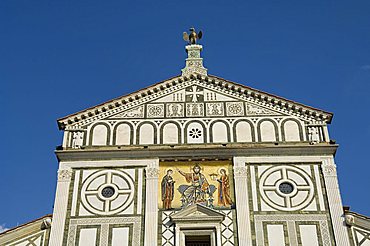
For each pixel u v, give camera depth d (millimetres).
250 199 29844
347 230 28812
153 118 33031
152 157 31422
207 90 34125
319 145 31438
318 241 28516
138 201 29969
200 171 31000
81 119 33000
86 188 30484
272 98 33406
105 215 29562
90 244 28688
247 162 31078
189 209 29344
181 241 28531
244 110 33219
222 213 29281
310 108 32906
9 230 29094
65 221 29375
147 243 28562
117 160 31375
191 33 37375
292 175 30688
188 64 35375
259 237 28609
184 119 32938
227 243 28484
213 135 32250
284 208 29562
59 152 31438
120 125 32781
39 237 29156
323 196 29938
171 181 30688
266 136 32125
